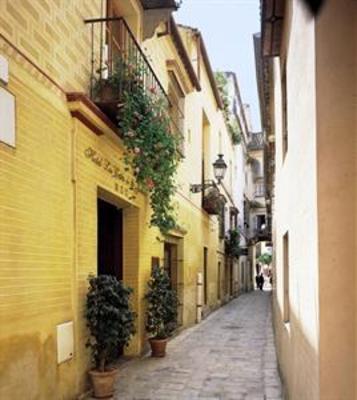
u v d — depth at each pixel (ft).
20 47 14.83
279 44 19.94
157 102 24.14
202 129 51.55
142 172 23.97
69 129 18.40
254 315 54.80
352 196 9.89
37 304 15.58
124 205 26.73
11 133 14.14
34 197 15.55
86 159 19.81
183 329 40.57
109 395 19.49
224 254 73.67
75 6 19.19
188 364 26.30
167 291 29.01
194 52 45.75
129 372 24.23
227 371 24.71
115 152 23.39
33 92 15.61
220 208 55.72
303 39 12.20
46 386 15.99
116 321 19.39
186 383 22.20
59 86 17.57
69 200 18.31
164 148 24.84
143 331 28.53
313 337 10.74
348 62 10.07
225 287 75.00
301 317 13.17
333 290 9.84
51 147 16.87
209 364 26.40
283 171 21.27
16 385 14.10
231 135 78.43
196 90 43.62
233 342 34.24
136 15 26.40
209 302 56.70
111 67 22.20
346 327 9.73
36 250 15.62
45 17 16.57
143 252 28.68
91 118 19.47
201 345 32.86
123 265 27.89
